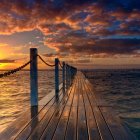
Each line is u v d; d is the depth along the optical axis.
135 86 30.59
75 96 8.24
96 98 7.73
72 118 4.70
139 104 13.97
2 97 18.44
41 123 4.26
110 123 4.26
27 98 17.52
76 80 17.72
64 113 5.20
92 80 47.22
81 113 5.22
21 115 4.96
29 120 4.49
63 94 8.66
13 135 3.54
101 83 37.16
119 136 3.43
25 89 27.75
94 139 3.32
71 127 3.99
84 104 6.47
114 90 24.11
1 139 3.35
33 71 6.06
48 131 3.74
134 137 3.38
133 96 18.47
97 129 3.85
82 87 11.88
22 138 3.39
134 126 8.12
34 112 5.27
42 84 33.81
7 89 27.62
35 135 3.53
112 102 14.91
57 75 9.48
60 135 3.53
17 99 16.84
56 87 9.48
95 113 5.22
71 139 3.33
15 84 40.34
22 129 3.86
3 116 9.66
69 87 11.87
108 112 5.34
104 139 3.29
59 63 9.89
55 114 5.09
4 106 13.19
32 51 6.01
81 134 3.57
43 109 5.66
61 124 4.20
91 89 10.83
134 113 10.76
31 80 6.08
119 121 4.42
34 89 6.10
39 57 6.21
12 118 9.12
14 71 4.20
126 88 26.97
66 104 6.45
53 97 7.82
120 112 11.07
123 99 16.45
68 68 14.20
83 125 4.12
